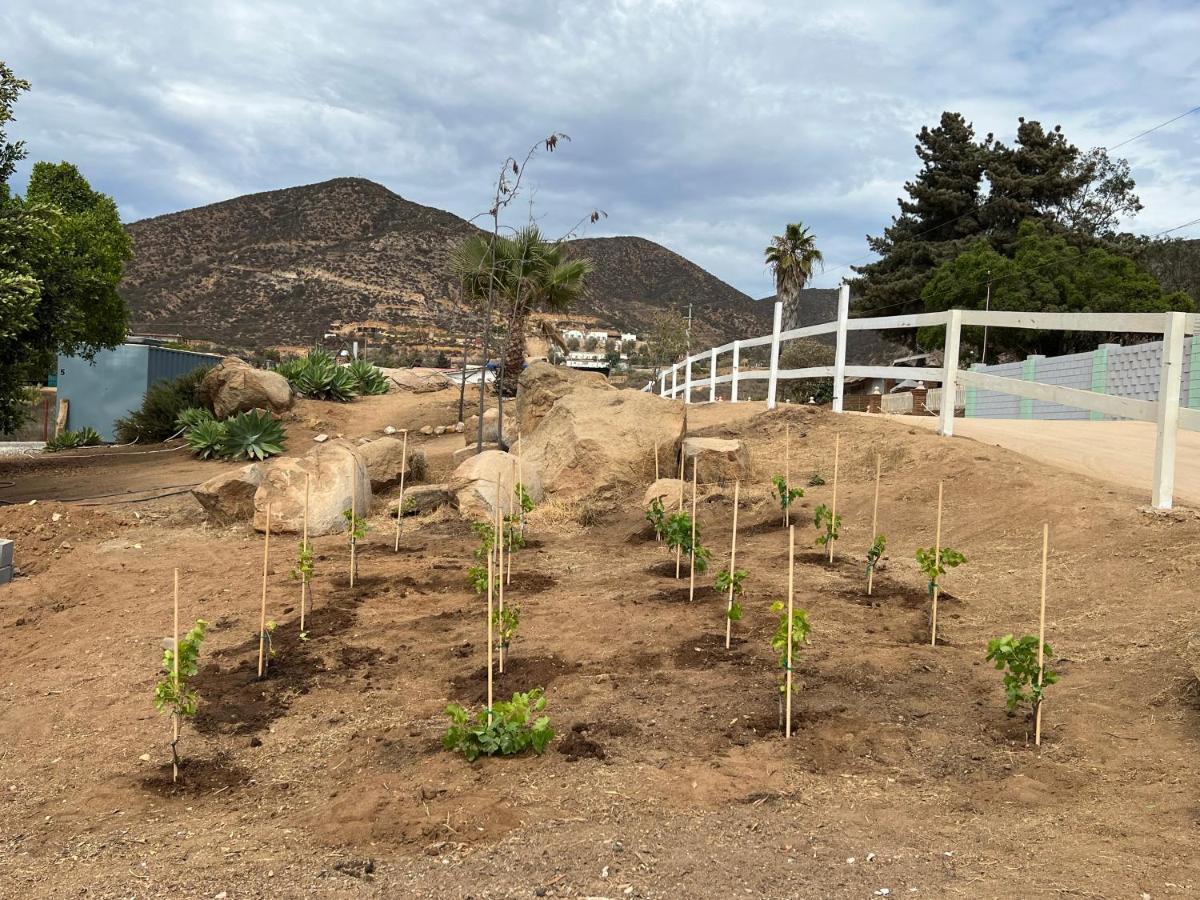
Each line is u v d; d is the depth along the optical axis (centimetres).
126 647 657
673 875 317
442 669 573
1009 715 457
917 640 584
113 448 2331
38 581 873
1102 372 2053
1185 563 614
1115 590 611
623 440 1171
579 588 758
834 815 364
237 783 436
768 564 804
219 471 1783
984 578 696
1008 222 4631
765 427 1371
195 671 463
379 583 802
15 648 684
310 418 2317
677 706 487
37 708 548
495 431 1783
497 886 313
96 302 2356
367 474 1205
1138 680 475
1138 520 712
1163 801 360
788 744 434
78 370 2953
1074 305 3616
